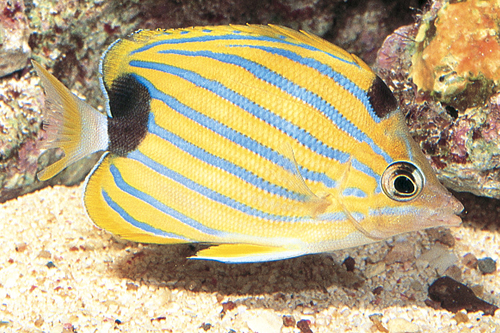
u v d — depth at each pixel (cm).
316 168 34
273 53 34
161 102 34
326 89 34
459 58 39
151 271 42
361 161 34
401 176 34
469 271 43
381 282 43
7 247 42
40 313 39
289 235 34
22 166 44
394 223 34
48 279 41
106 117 35
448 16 39
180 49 34
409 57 42
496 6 39
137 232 35
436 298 42
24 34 43
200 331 39
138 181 35
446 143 40
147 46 34
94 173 35
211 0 43
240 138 34
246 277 42
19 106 44
